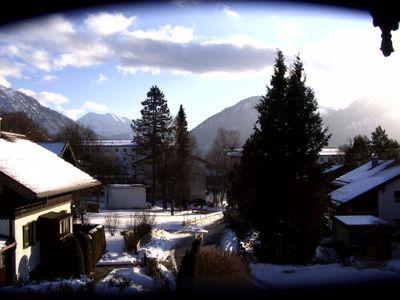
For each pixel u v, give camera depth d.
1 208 16.31
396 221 31.70
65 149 29.50
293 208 19.97
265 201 20.39
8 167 17.34
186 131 65.06
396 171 32.88
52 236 18.48
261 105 21.38
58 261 18.27
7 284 15.80
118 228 34.41
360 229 26.19
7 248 15.49
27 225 17.41
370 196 32.16
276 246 20.30
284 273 16.61
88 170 66.94
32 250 17.64
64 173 21.95
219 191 72.62
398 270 17.94
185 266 12.48
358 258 21.73
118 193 57.16
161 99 61.22
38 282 14.27
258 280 14.76
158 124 61.25
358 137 66.25
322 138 20.75
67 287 12.77
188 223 40.41
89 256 19.30
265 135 20.81
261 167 20.72
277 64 21.11
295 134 20.33
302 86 20.72
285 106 20.58
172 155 62.03
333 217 30.22
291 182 20.16
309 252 20.12
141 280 13.93
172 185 57.66
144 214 36.22
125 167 95.75
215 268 12.99
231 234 30.88
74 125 86.06
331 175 21.36
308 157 20.47
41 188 17.02
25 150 21.86
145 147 61.50
